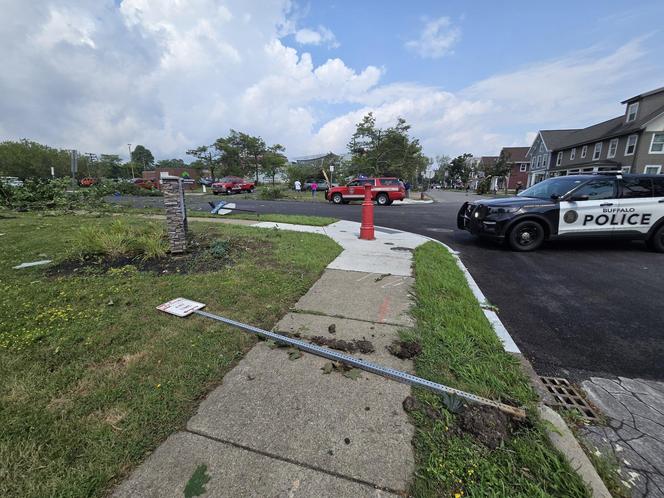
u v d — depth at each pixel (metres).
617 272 4.96
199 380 2.11
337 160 42.62
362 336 2.72
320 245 5.98
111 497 1.37
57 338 2.56
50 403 1.87
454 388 2.07
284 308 3.25
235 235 6.65
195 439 1.67
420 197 31.56
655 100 24.22
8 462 1.49
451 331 2.77
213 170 42.75
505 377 2.21
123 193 19.48
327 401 1.96
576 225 6.19
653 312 3.50
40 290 3.54
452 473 1.49
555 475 1.49
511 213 6.18
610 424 1.89
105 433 1.67
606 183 6.22
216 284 3.80
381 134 38.16
